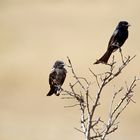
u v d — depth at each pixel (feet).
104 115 129.49
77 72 163.22
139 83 149.28
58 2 240.32
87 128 44.47
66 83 148.36
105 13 227.40
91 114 44.60
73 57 184.55
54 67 54.24
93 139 44.52
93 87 142.00
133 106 137.28
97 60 51.85
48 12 232.94
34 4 241.14
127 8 229.86
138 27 206.49
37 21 225.35
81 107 44.98
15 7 239.50
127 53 177.99
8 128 132.98
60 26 218.38
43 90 159.22
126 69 158.61
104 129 45.24
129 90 45.39
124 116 133.90
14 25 221.66
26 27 219.41
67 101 143.74
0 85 164.25
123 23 55.88
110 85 143.74
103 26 216.33
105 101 134.41
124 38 55.77
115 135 122.42
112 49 52.70
